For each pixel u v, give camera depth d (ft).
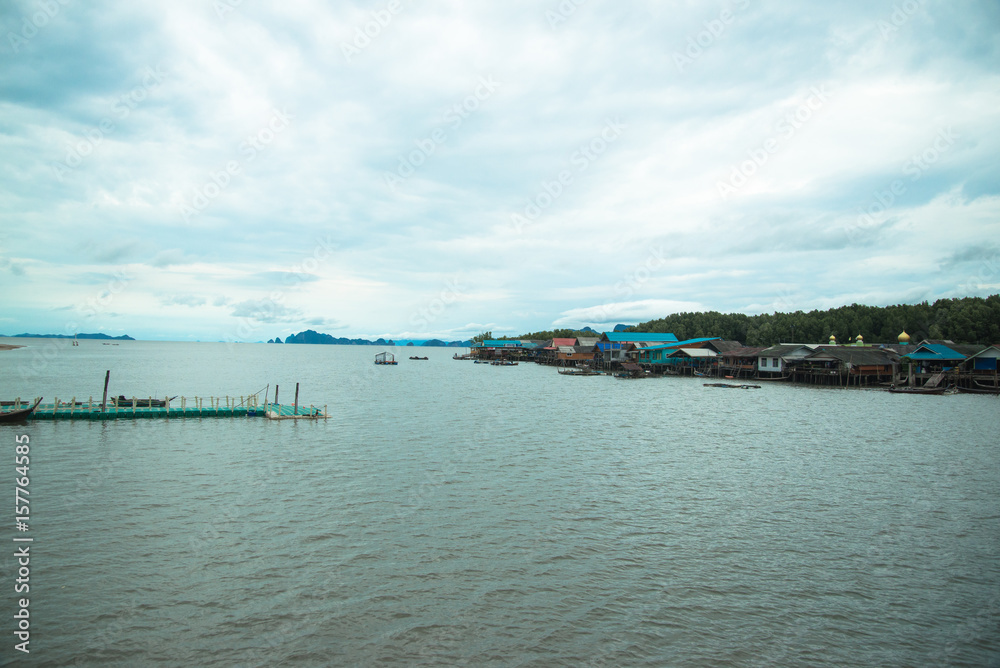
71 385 250.57
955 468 102.37
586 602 52.95
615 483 91.20
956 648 46.44
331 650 45.29
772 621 50.16
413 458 107.45
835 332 400.88
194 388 248.11
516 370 441.68
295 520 72.43
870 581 57.41
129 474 93.86
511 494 84.53
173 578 56.24
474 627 48.75
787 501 82.23
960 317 334.03
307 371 397.19
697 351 367.04
